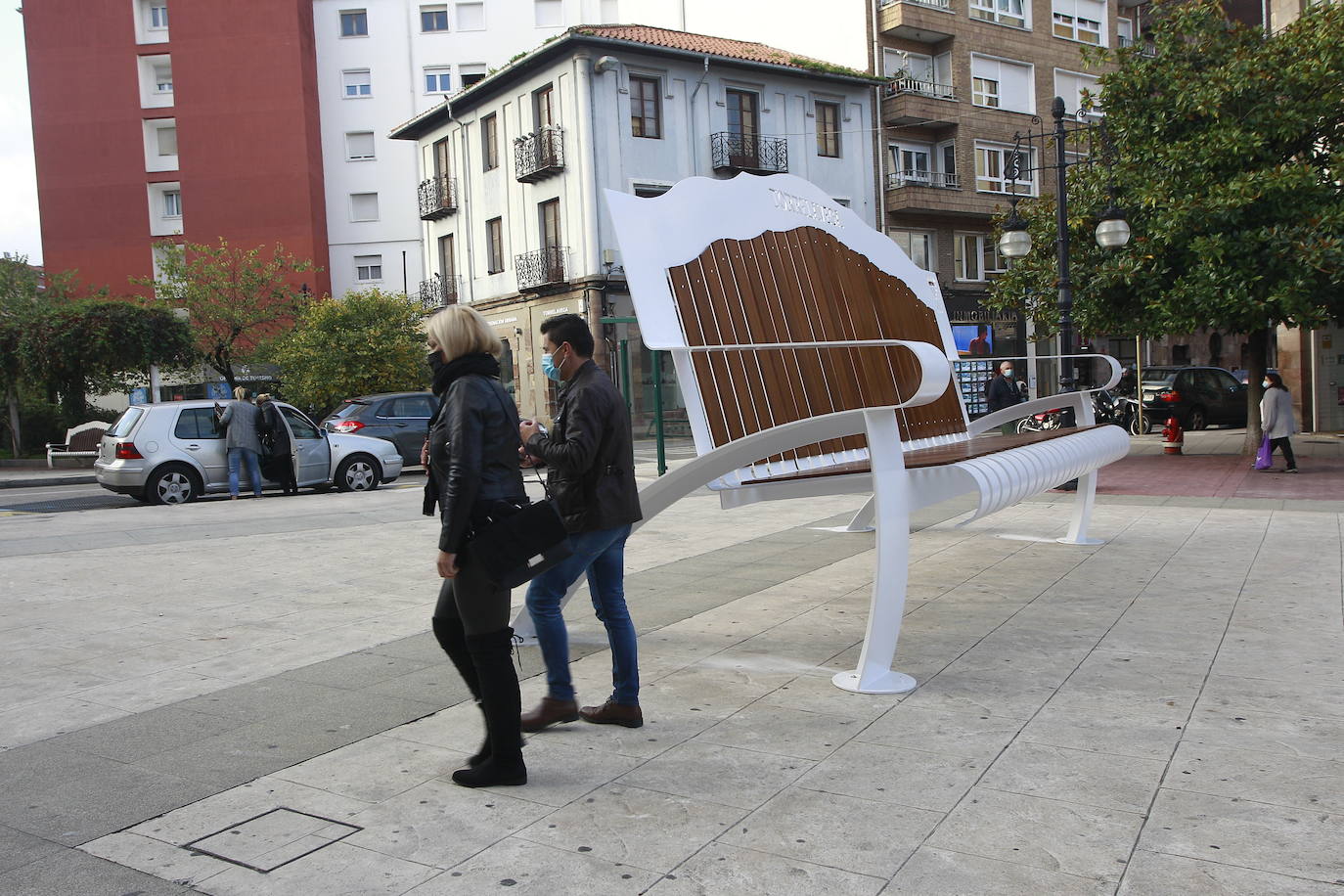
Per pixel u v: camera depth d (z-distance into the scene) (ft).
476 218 102.83
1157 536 26.40
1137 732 11.64
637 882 8.33
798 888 8.14
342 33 146.41
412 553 27.53
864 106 102.73
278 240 138.41
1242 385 77.20
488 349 10.76
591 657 16.06
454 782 10.70
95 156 140.56
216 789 10.67
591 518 11.97
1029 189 111.55
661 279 14.46
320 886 8.41
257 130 138.00
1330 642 15.39
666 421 66.39
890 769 10.71
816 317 18.12
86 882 8.55
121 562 26.27
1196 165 47.52
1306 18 48.21
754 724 12.39
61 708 13.75
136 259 141.08
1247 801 9.58
